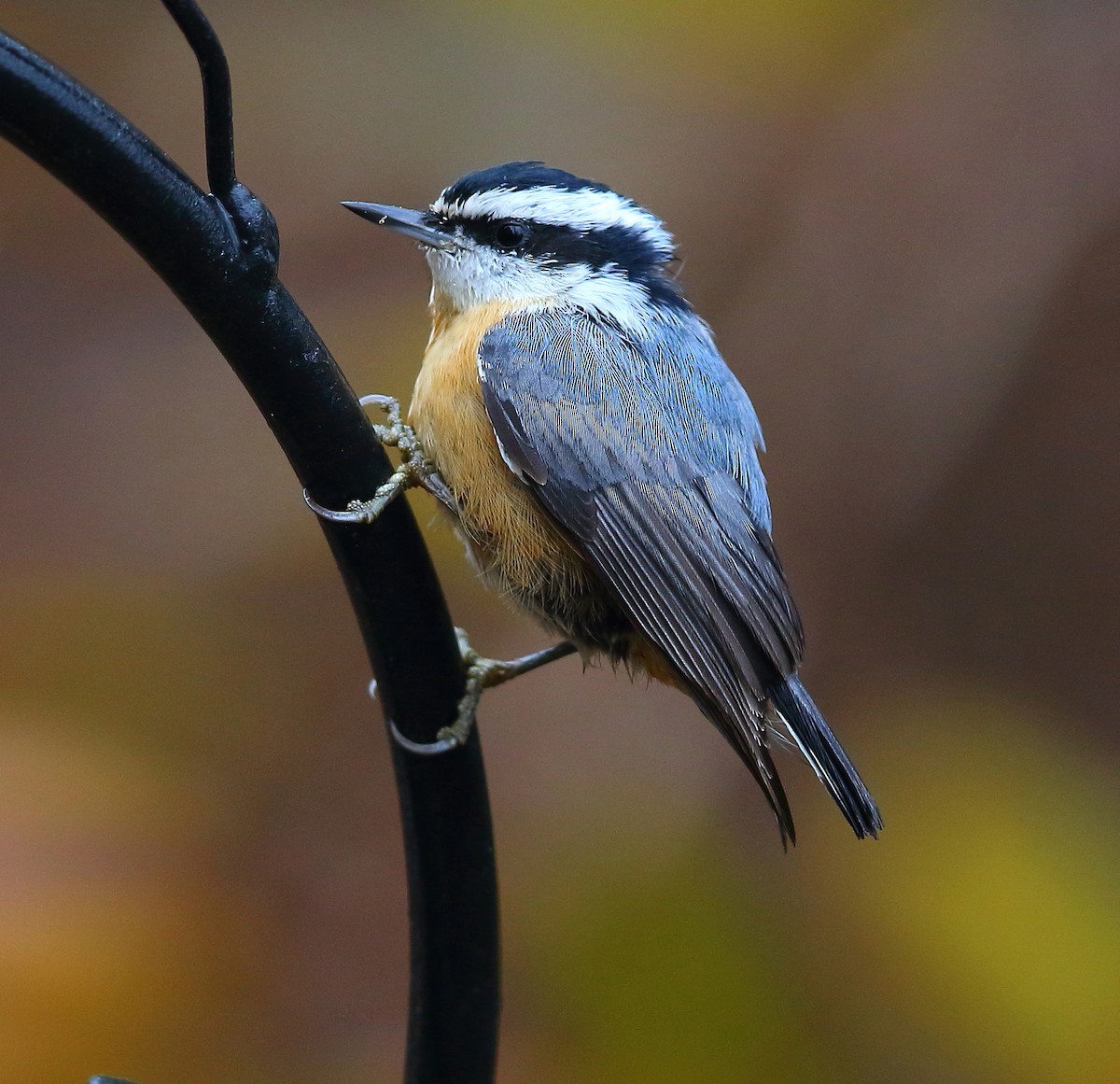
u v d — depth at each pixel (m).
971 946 9.35
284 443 5.49
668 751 10.89
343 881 9.80
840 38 12.30
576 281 7.93
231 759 10.05
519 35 11.88
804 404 12.01
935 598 12.14
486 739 10.95
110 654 10.14
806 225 12.05
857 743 11.17
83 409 11.28
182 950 8.73
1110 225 12.12
